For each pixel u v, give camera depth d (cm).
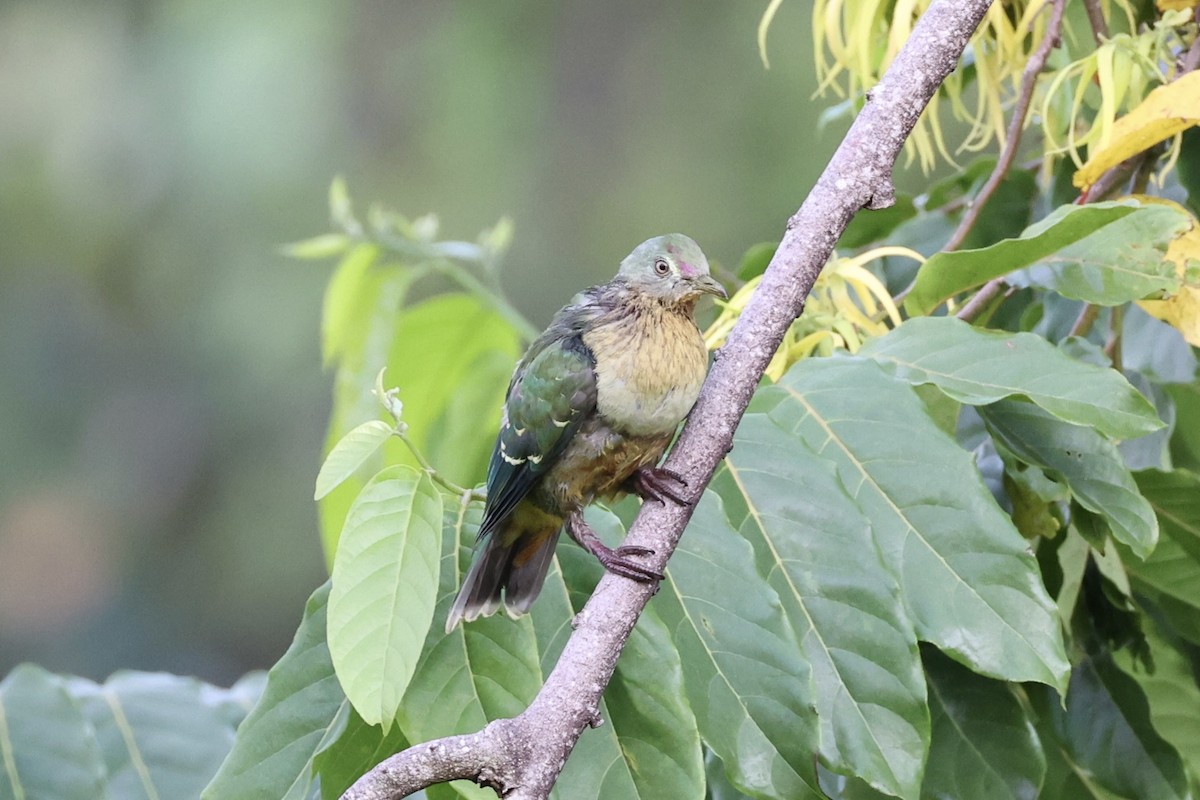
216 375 2256
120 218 2242
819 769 578
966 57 736
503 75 2275
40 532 2284
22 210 2248
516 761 438
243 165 2194
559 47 2308
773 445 528
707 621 491
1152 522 526
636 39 2264
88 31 2264
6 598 2275
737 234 2166
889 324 681
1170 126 583
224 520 2270
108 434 2306
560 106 2291
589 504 624
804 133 2158
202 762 632
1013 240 556
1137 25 701
